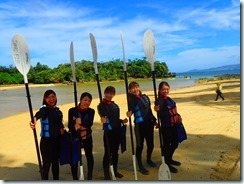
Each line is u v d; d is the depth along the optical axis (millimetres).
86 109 4652
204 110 11766
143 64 95312
